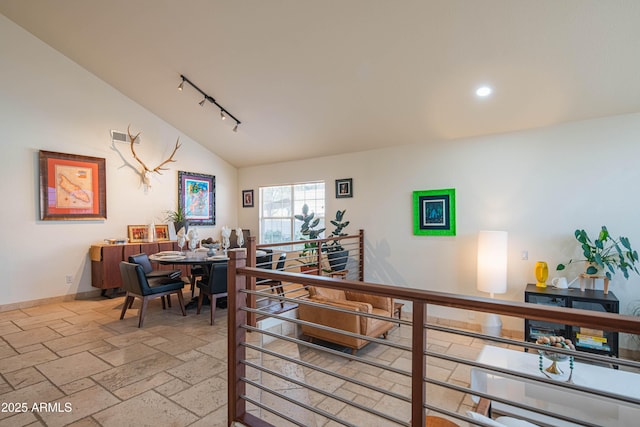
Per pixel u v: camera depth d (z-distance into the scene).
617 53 2.84
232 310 1.82
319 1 3.03
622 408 2.24
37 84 4.54
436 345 3.92
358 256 5.27
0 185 4.25
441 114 4.09
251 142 5.97
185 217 6.22
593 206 3.66
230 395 1.84
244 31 3.56
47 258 4.64
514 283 4.08
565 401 2.38
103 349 3.13
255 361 2.99
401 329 4.53
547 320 0.99
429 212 4.69
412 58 3.37
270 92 4.46
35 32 4.44
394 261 5.01
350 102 4.26
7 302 4.31
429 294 1.20
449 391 2.97
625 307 3.49
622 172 3.52
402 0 2.83
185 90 4.93
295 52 3.67
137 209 5.58
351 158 5.50
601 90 3.26
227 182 7.05
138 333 3.55
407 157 4.90
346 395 2.86
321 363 3.46
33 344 3.23
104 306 4.57
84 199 4.96
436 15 2.88
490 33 2.91
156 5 3.52
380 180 5.16
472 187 4.37
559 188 3.83
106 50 4.44
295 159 6.22
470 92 3.62
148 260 4.69
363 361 1.39
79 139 4.93
